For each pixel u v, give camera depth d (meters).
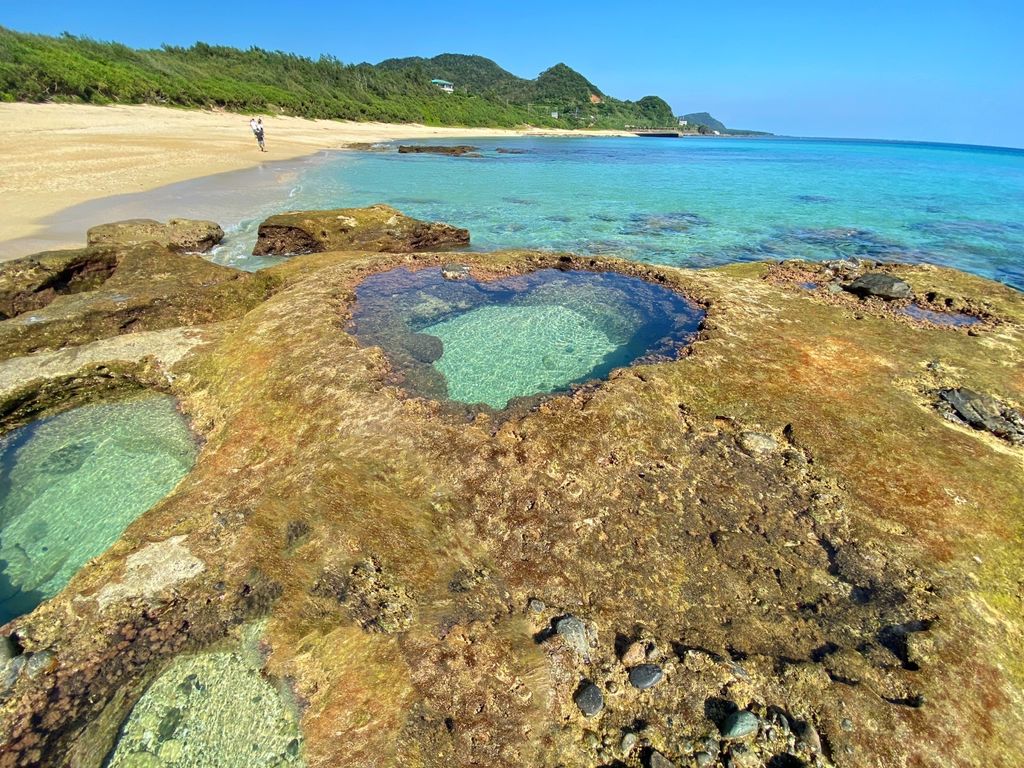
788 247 21.81
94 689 5.10
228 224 21.39
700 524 6.70
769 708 4.85
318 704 4.87
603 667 5.23
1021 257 20.80
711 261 19.72
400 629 5.47
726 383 9.34
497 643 5.35
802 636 5.50
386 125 91.06
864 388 9.35
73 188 23.98
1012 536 6.53
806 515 6.84
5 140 31.14
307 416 8.49
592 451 7.68
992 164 77.81
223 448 8.25
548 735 4.71
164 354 10.91
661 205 30.61
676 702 4.93
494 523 6.61
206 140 43.09
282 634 5.49
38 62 43.19
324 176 34.78
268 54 89.19
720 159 73.25
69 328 11.27
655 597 5.87
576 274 16.20
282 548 6.30
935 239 23.50
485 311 13.70
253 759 4.52
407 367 10.55
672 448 7.87
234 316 13.07
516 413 8.77
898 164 71.38
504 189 34.69
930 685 4.97
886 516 6.77
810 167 62.25
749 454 7.80
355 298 13.68
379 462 7.40
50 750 4.66
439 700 4.87
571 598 5.86
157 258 14.64
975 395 8.98
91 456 8.77
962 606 5.70
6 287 12.72
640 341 11.98
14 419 9.52
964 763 4.50
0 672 5.15
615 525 6.62
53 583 6.61
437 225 20.80
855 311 12.83
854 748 4.56
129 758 4.55
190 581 6.02
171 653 5.36
